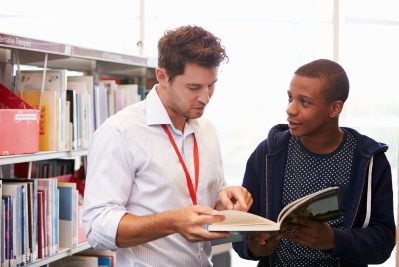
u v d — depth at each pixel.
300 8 3.94
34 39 2.28
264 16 4.00
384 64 3.84
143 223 1.38
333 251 1.57
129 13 4.19
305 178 1.71
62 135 2.58
